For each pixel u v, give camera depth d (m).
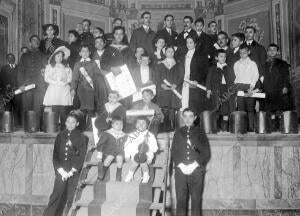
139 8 15.91
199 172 7.20
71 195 7.49
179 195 7.19
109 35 9.70
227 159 8.04
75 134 7.66
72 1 14.60
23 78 9.80
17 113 10.20
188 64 9.12
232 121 8.09
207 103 9.05
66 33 14.39
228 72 8.74
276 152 7.99
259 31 13.56
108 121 7.87
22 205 8.35
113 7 15.83
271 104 9.13
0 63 11.17
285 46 12.34
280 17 12.59
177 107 8.69
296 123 8.05
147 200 6.96
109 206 6.90
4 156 8.44
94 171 7.93
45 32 10.20
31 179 8.35
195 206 7.14
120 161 7.34
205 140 7.37
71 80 8.84
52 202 7.40
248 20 14.02
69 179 7.53
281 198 7.98
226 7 14.88
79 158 7.55
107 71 8.67
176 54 9.59
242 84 8.61
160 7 15.81
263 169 7.99
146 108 8.01
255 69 8.66
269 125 8.11
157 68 8.88
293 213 7.96
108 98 8.49
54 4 14.07
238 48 9.38
